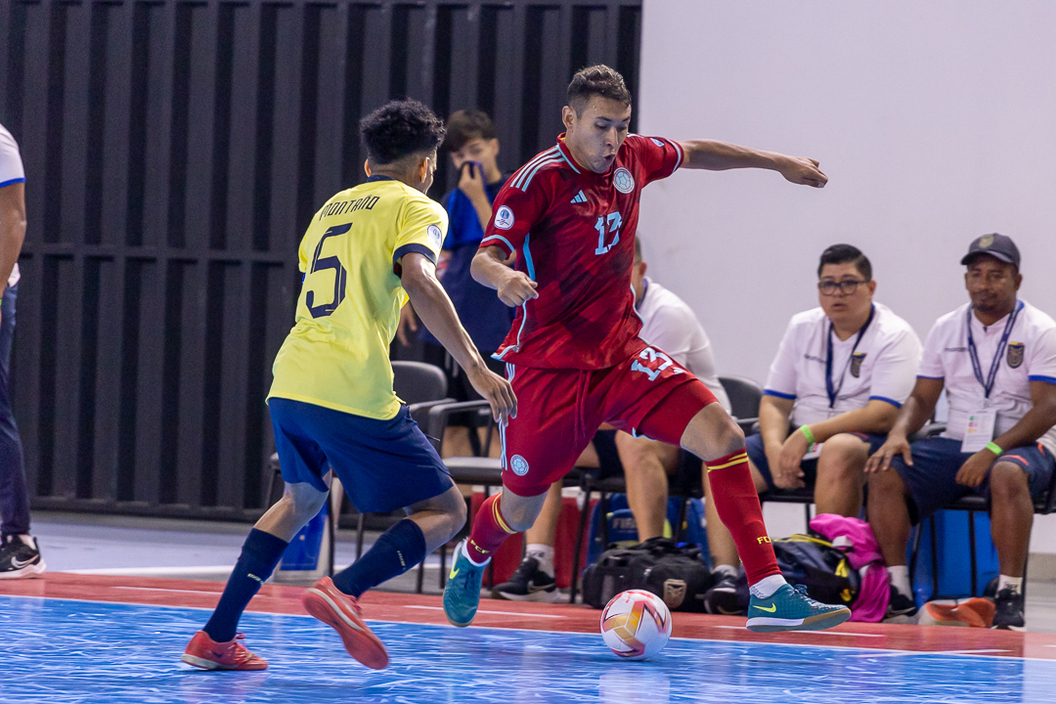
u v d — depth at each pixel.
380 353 9.43
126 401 28.12
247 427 27.52
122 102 27.92
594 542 18.17
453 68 26.62
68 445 28.44
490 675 9.60
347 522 26.66
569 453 11.58
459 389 22.52
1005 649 11.95
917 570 17.25
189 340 27.86
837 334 17.44
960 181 22.94
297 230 27.33
